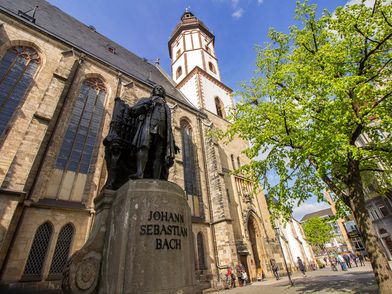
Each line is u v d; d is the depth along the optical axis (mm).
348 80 7293
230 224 21406
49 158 14023
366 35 8359
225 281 18562
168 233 3793
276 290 13273
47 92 14758
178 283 3496
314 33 9930
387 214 28984
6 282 9812
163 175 5328
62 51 18000
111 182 4840
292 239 43000
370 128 9148
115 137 5164
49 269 11258
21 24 16516
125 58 30453
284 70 9680
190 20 45188
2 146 12547
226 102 38500
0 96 13641
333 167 9562
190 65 39938
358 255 38500
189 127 27531
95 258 3768
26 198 12039
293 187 10852
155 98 5781
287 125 9133
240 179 29703
